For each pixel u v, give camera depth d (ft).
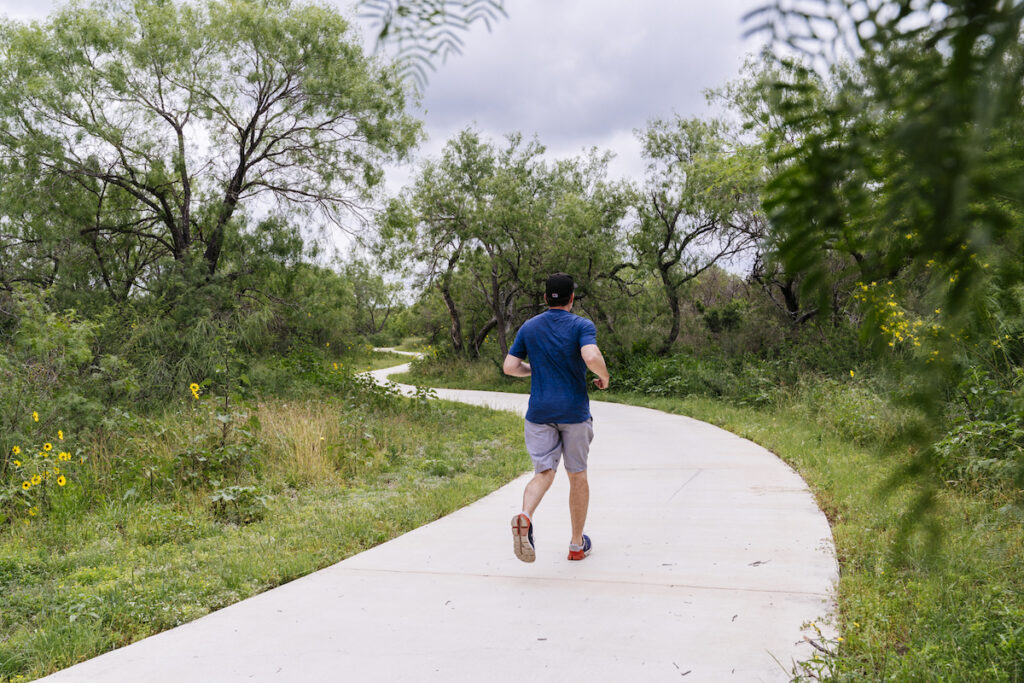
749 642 10.09
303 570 14.43
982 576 10.83
